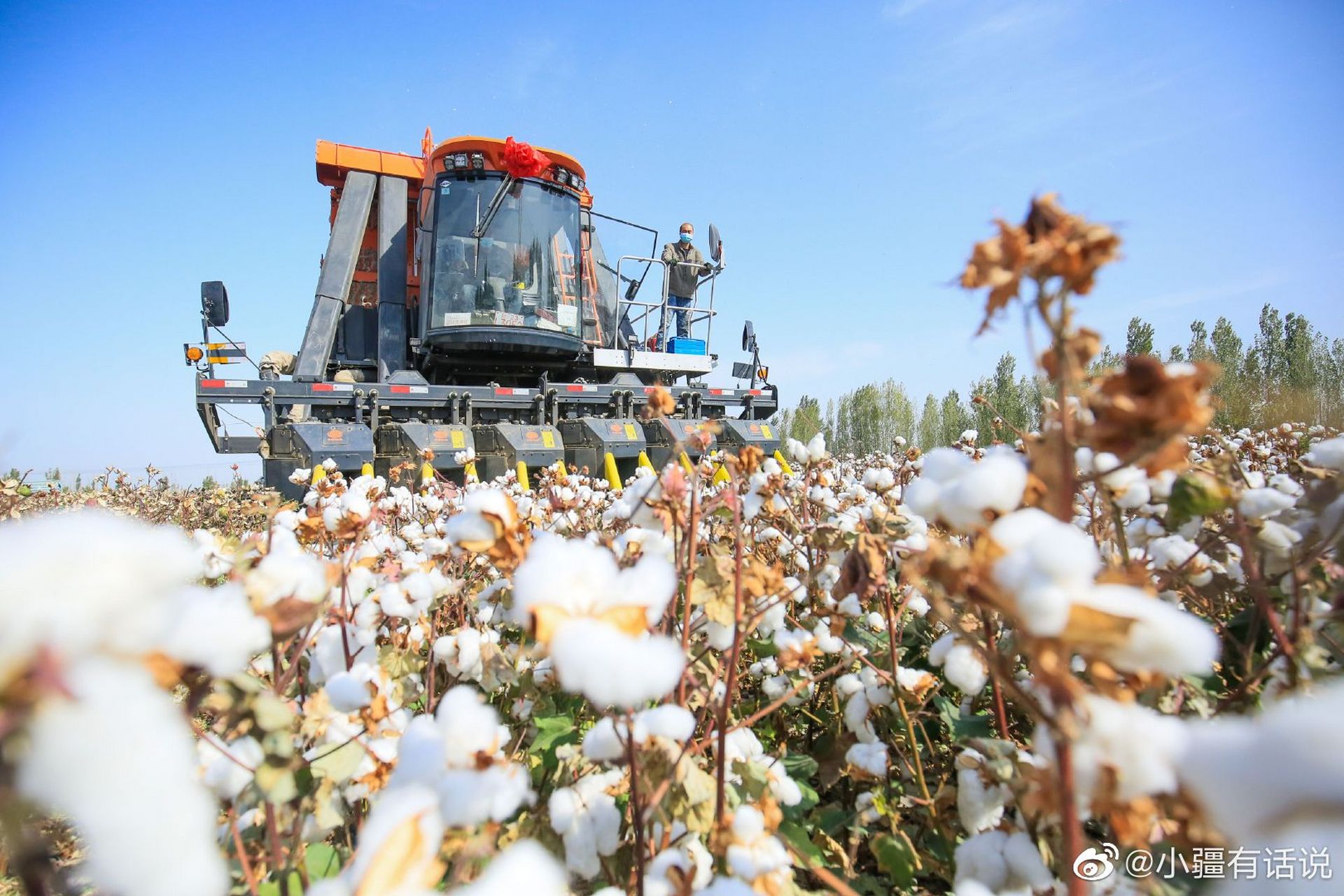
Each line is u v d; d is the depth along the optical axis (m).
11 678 0.52
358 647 1.79
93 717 0.52
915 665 2.36
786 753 2.15
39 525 0.60
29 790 0.53
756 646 2.38
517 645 2.25
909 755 1.98
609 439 9.79
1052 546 0.67
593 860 1.29
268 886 1.29
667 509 1.67
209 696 0.96
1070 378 0.83
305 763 1.23
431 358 10.93
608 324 12.91
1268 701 1.39
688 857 1.18
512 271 10.43
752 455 1.64
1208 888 0.94
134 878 0.52
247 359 9.38
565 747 1.63
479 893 0.57
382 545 2.78
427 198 10.96
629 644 0.77
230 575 1.58
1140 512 1.98
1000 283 0.80
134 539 0.60
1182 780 0.69
